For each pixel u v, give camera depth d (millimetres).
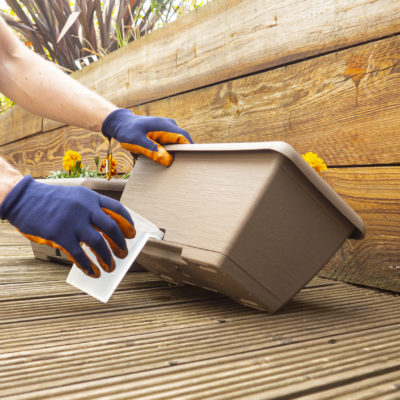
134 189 1059
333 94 1283
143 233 865
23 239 2189
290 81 1409
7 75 1125
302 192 825
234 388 523
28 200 766
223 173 858
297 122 1383
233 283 834
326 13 1303
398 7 1128
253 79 1539
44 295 1021
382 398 502
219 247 802
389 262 1144
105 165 1479
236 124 1604
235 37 1613
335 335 750
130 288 1122
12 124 3705
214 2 1709
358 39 1219
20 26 3293
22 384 534
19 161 3648
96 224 758
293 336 742
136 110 2193
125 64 2268
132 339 715
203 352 658
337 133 1271
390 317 876
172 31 1936
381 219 1168
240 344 696
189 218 884
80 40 3238
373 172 1187
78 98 1123
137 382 543
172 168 974
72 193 769
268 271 836
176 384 537
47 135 3156
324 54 1315
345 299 1043
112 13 3258
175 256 933
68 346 675
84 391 517
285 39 1424
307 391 521
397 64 1130
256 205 789
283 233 828
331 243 881
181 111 1884
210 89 1728
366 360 621
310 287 1183
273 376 561
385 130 1155
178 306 947
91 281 941
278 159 783
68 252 752
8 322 808
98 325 793
